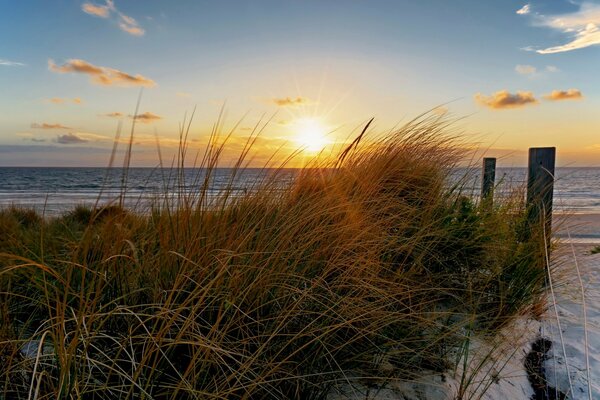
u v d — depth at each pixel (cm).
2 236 266
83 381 118
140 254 196
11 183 3772
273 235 209
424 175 336
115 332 155
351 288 193
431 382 185
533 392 207
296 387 154
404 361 190
